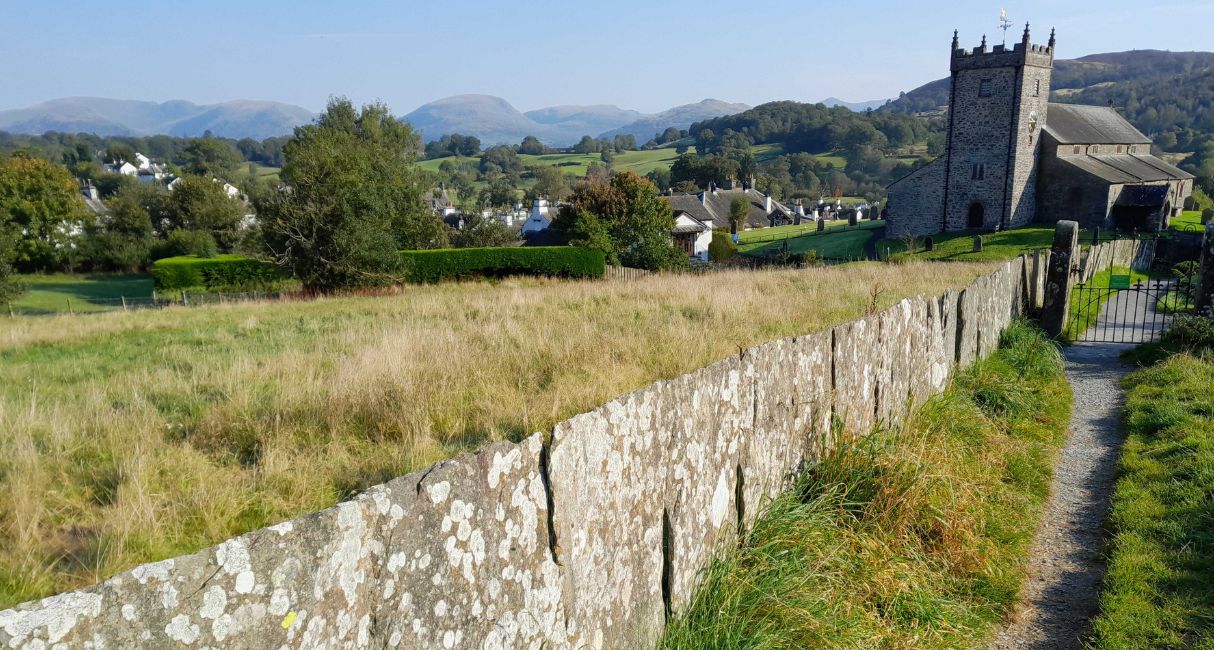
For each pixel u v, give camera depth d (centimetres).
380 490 252
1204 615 496
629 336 982
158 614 191
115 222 6303
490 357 842
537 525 316
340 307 1662
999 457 789
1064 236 1527
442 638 270
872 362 743
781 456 564
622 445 375
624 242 4525
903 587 512
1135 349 1383
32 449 488
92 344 1162
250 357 904
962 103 6175
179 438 569
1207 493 667
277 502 438
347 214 2670
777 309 1310
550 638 322
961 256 4616
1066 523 674
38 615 169
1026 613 534
